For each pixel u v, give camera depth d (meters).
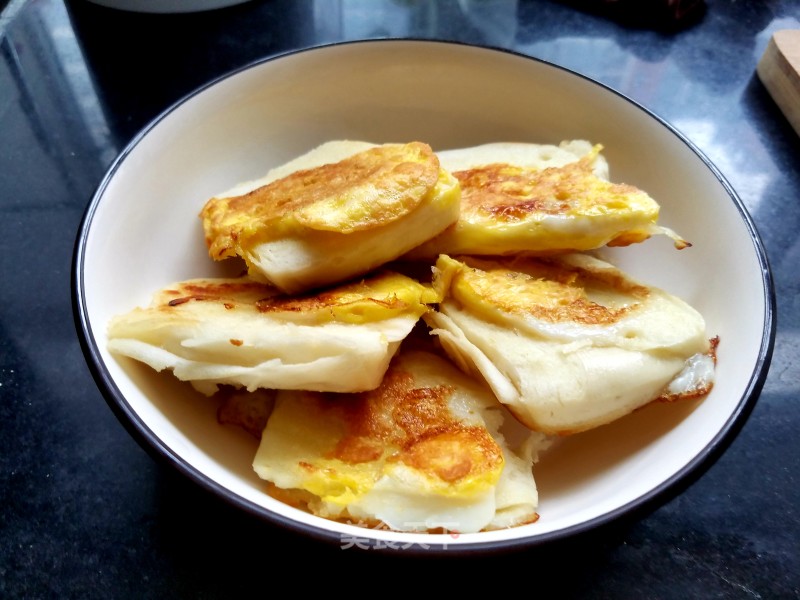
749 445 0.21
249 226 0.19
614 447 0.18
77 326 0.16
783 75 0.31
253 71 0.23
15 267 0.25
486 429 0.18
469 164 0.23
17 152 0.28
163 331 0.17
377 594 0.17
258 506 0.14
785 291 0.25
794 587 0.18
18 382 0.22
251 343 0.17
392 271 0.19
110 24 0.33
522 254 0.20
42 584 0.17
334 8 0.35
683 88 0.32
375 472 0.17
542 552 0.14
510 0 0.36
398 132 0.26
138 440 0.15
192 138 0.22
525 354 0.17
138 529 0.18
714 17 0.36
